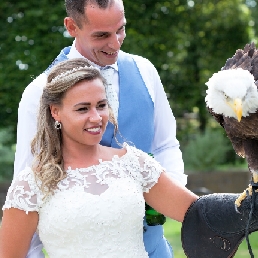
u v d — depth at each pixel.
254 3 24.78
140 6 21.19
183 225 5.81
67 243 5.42
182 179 6.68
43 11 20.33
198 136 22.38
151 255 6.45
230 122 6.96
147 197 5.92
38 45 20.50
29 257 6.00
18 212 5.50
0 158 20.19
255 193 5.44
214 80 7.01
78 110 5.50
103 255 5.39
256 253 12.88
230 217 5.56
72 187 5.48
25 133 6.17
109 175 5.60
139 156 5.84
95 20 5.92
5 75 20.56
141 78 6.62
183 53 22.30
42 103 5.62
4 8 20.45
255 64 6.93
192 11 22.00
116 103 6.46
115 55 6.21
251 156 6.94
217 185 20.53
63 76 5.48
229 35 22.42
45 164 5.54
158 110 6.79
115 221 5.41
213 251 5.72
